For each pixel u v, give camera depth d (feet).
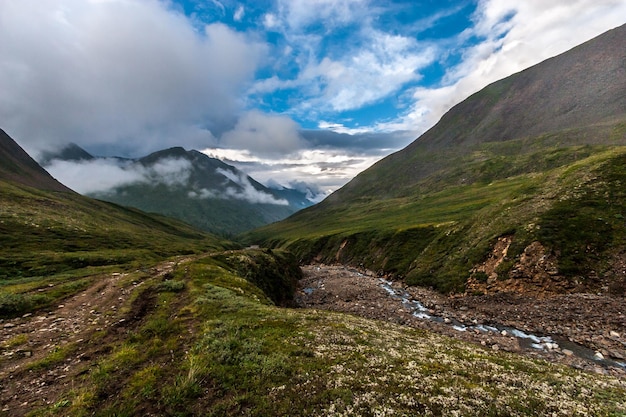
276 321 80.74
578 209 168.04
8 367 51.96
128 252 267.59
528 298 145.28
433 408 44.14
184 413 40.60
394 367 58.34
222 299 97.96
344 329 81.46
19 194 376.27
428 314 153.28
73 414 38.99
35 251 220.84
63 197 513.04
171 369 52.26
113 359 54.75
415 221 381.40
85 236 298.35
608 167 188.75
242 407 42.57
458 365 63.26
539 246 158.40
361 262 343.46
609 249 141.59
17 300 88.48
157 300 98.32
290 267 279.28
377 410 42.42
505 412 44.60
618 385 61.52
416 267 240.73
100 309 88.43
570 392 54.08
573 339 108.68
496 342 110.11
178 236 570.46
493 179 588.09
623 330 107.04
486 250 186.09
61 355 56.54
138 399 42.88
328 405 43.37
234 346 61.52
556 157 538.06
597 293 129.49
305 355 60.49
